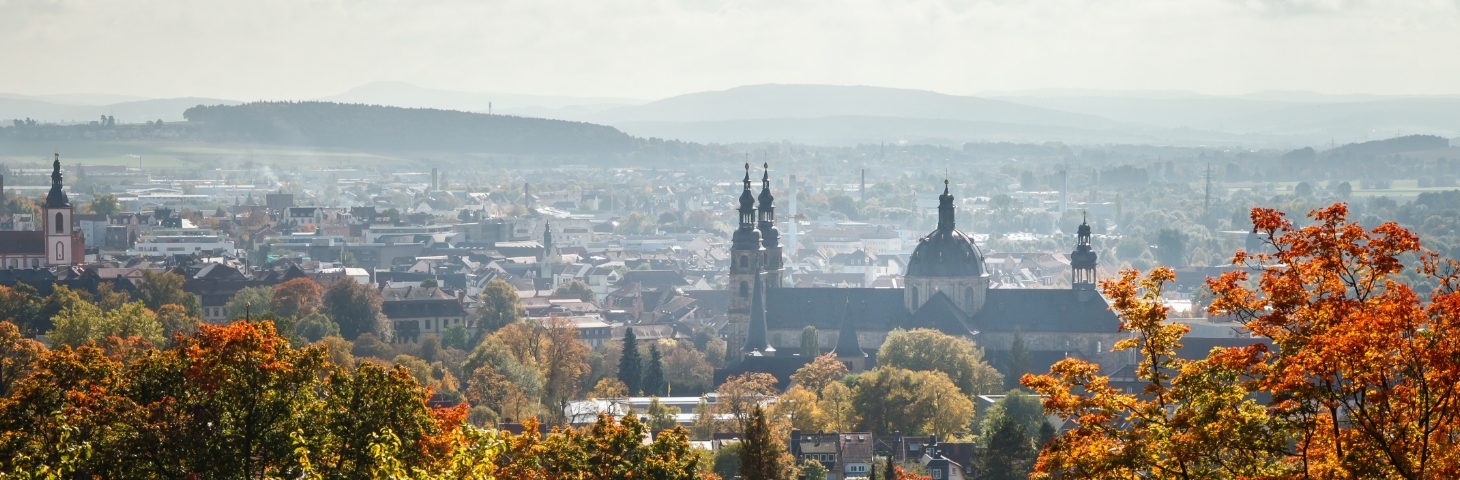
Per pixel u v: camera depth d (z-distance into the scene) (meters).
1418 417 128.62
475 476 171.62
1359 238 133.62
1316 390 130.38
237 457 185.62
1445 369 125.19
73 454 169.50
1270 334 136.50
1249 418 132.25
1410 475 126.75
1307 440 131.62
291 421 185.38
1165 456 137.38
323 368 194.75
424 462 187.25
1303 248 134.75
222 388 186.12
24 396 183.25
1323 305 133.00
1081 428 139.00
